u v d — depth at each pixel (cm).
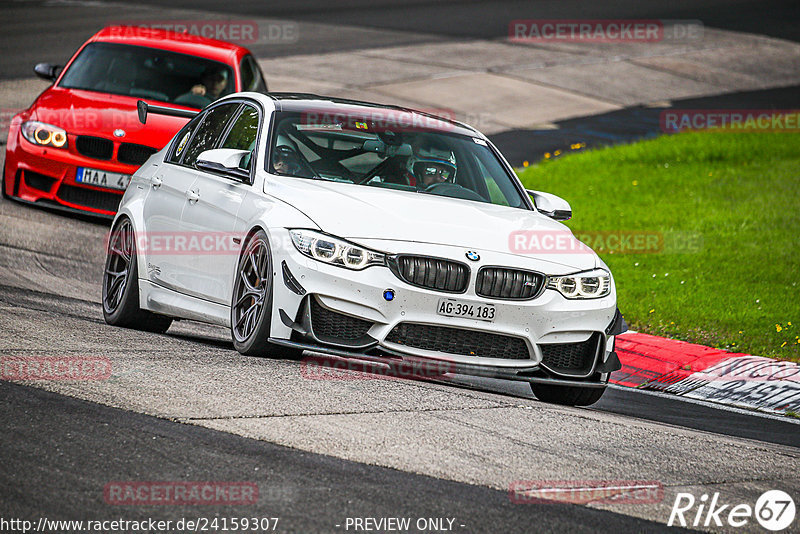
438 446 1878
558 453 1931
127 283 2994
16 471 1571
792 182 6475
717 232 5250
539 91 9250
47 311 2998
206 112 3156
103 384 2084
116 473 1596
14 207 4609
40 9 11331
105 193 4456
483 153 2981
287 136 2766
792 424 2828
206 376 2225
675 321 3866
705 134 8012
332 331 2369
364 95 8300
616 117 8681
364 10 12825
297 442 1808
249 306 2544
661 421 2642
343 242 2367
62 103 4625
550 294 2462
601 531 1538
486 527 1505
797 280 4459
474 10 13388
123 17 10925
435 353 2377
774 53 11956
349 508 1527
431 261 2378
